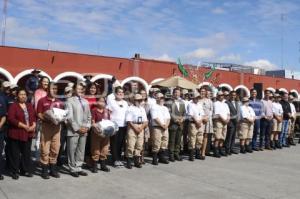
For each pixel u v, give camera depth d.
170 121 10.77
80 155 8.66
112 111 9.93
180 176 8.96
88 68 23.12
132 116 9.73
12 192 7.18
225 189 7.91
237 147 14.08
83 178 8.48
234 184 8.37
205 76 28.62
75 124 8.47
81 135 8.62
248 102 13.03
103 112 9.34
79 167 8.67
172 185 8.09
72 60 22.52
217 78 29.50
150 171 9.43
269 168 10.35
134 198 7.05
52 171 8.51
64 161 10.03
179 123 10.83
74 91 8.67
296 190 8.05
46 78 9.00
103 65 23.73
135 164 9.91
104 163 9.30
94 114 9.15
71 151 8.57
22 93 8.10
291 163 11.22
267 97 13.78
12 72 20.45
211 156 11.96
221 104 11.84
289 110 14.70
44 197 6.95
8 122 8.09
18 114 8.02
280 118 14.05
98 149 9.11
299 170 10.23
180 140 10.97
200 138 11.15
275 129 14.04
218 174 9.32
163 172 9.34
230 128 12.23
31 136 8.35
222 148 12.20
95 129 8.90
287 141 15.27
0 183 7.79
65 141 9.48
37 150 9.75
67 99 8.65
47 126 8.27
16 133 8.03
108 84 12.20
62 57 22.12
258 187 8.19
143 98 10.26
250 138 12.95
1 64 20.20
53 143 8.38
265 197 7.41
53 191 7.35
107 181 8.27
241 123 12.80
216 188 7.96
